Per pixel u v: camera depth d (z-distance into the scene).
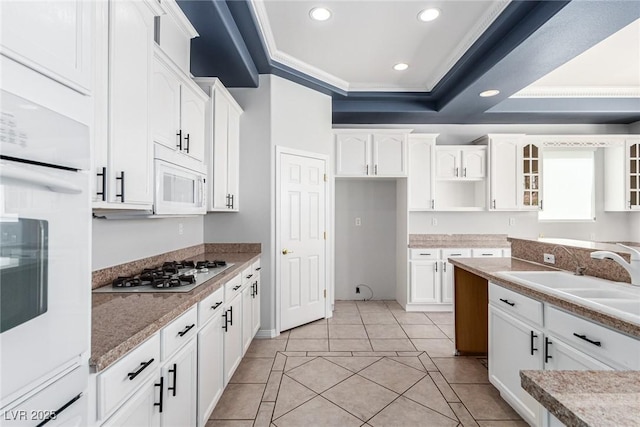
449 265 4.02
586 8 1.96
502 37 2.56
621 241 4.49
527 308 1.78
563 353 1.52
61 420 0.73
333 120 4.41
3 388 0.59
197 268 2.19
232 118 2.96
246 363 2.62
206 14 2.05
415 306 4.05
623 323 1.18
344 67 3.35
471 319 2.77
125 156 1.34
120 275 1.92
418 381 2.34
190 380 1.50
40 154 0.67
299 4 2.34
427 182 4.14
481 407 2.03
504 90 3.29
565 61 2.64
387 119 4.36
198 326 1.58
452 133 4.58
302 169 3.52
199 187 2.22
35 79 0.68
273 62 3.05
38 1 0.69
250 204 3.23
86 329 0.80
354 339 3.14
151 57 1.54
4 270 0.59
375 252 4.60
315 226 3.67
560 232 4.49
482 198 4.28
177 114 1.94
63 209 0.73
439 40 2.82
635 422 0.54
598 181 4.52
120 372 0.96
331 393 2.18
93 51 1.15
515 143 4.19
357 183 4.61
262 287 3.21
